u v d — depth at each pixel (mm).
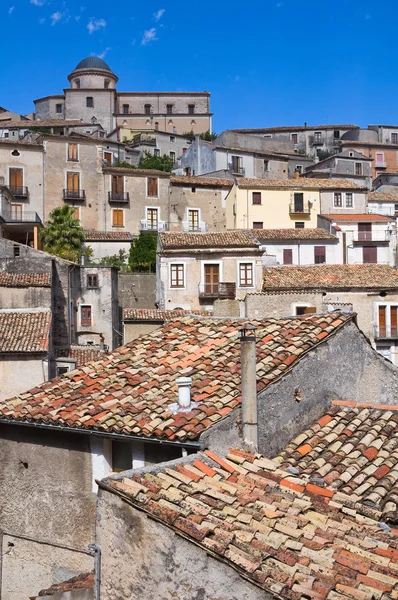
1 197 54844
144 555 7535
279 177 84188
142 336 14758
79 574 11180
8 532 12195
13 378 27594
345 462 10156
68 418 11008
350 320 12883
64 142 65125
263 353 11664
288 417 11062
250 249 43688
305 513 8406
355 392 12797
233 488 8664
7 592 12109
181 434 9586
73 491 11461
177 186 68375
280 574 6828
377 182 90188
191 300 43625
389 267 43375
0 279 34719
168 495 8008
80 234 53594
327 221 58469
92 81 106938
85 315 42844
